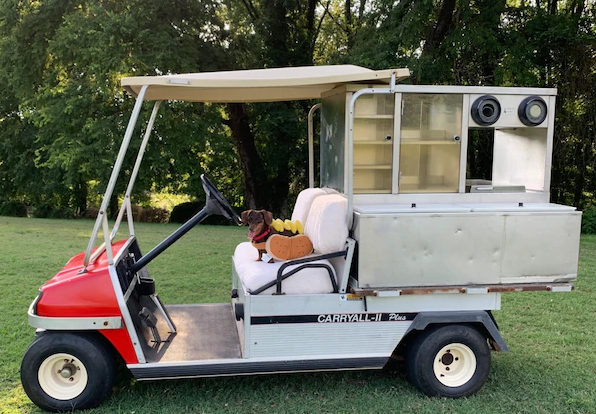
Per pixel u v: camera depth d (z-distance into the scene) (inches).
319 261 121.3
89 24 433.7
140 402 118.1
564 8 502.3
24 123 671.8
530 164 134.8
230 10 542.0
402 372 137.6
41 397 111.4
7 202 722.8
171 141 482.3
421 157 126.3
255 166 610.9
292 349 116.0
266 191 620.4
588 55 439.5
